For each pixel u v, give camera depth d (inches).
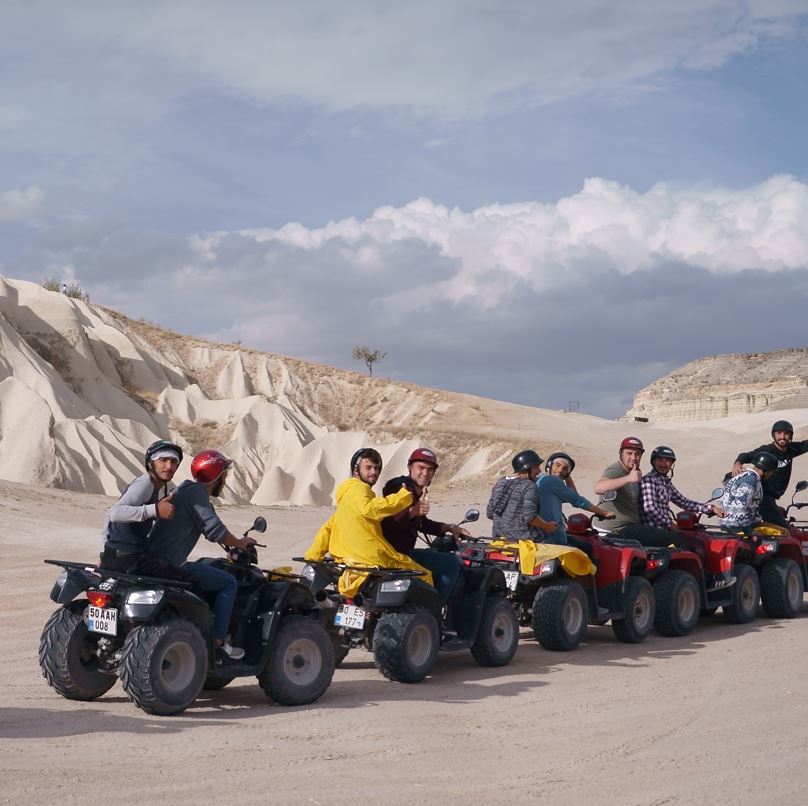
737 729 276.8
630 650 424.5
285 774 222.2
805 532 561.9
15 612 516.7
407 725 276.4
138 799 198.1
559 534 425.7
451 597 372.5
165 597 281.1
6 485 1179.9
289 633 306.2
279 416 2694.4
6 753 230.1
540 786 219.8
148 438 2223.2
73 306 3026.6
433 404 3284.9
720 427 2763.3
